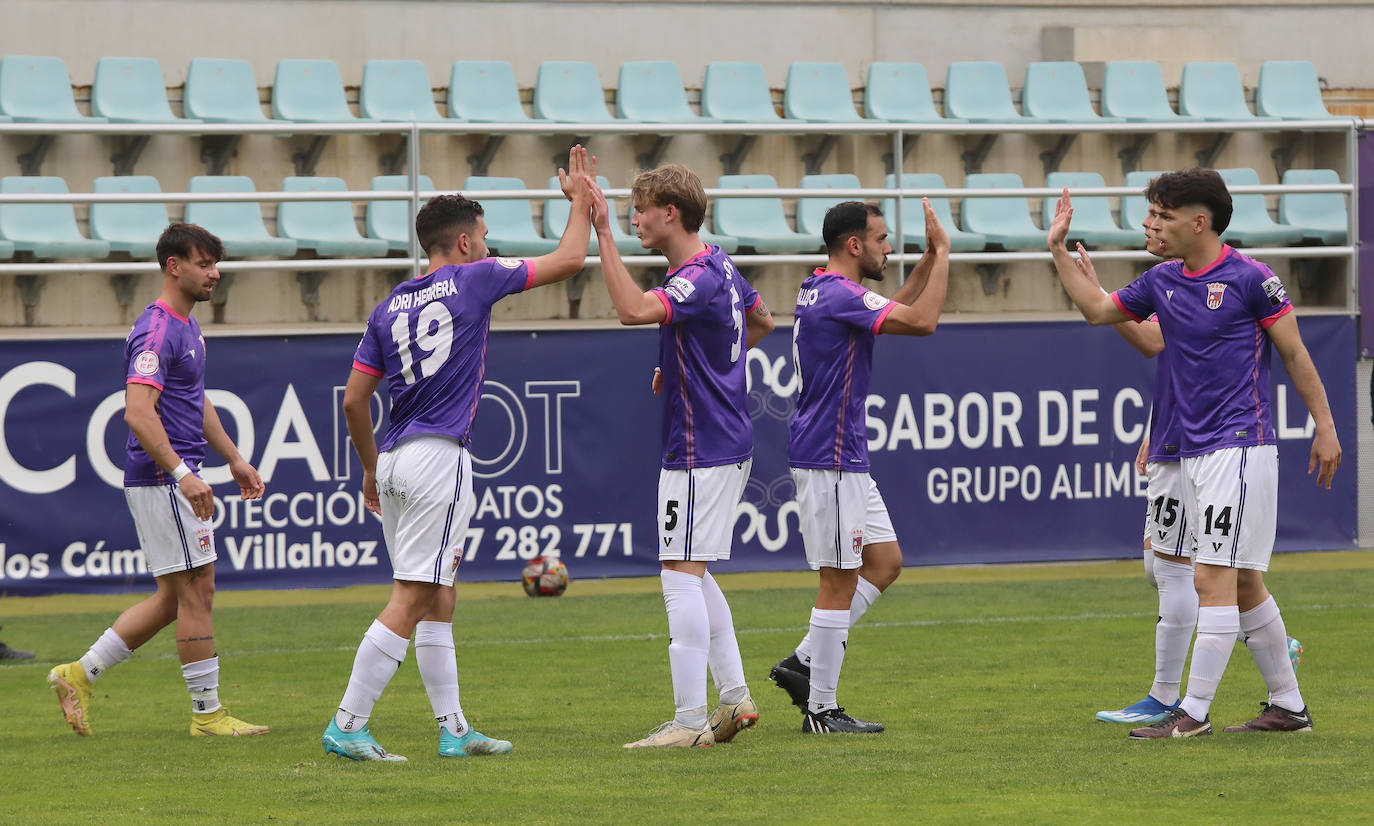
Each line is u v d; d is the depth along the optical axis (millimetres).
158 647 28844
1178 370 18812
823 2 52500
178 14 47094
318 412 34750
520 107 47719
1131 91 51656
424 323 17766
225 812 15125
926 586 35875
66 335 33906
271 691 23969
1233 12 54969
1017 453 37875
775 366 36969
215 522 34125
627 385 36312
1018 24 54094
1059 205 20234
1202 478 18516
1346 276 44188
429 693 18250
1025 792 15656
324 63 46469
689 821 14500
